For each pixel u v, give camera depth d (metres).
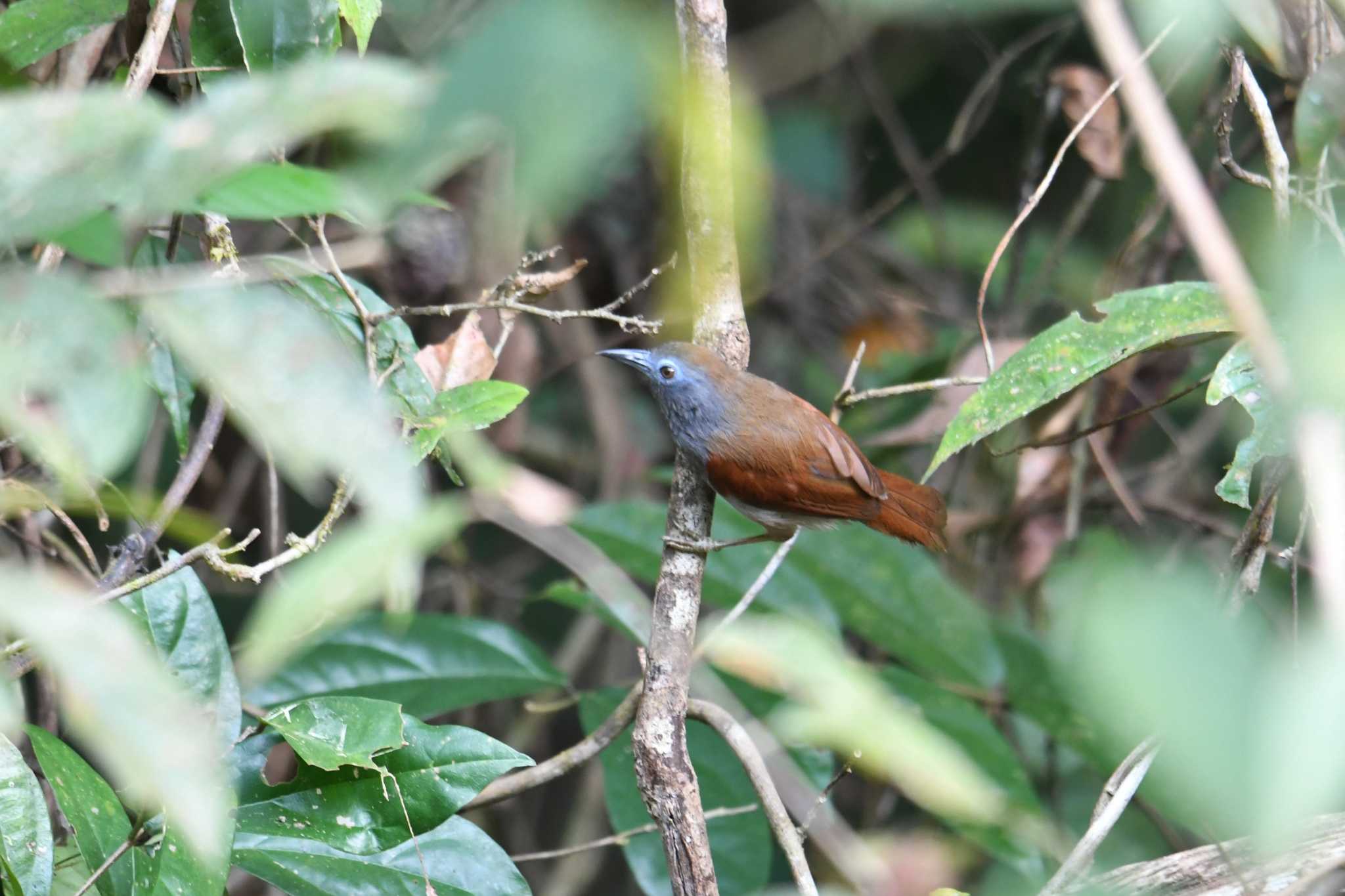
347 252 6.81
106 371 2.45
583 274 11.42
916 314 12.77
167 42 5.88
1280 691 1.63
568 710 12.83
